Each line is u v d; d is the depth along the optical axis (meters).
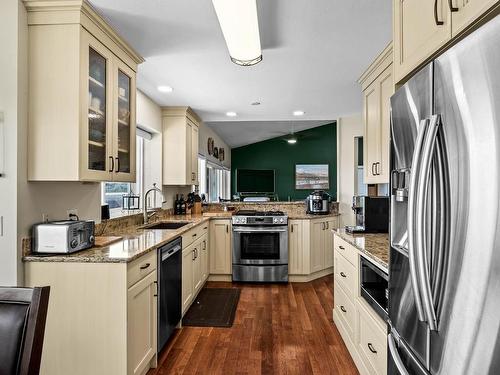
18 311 0.95
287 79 3.04
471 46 0.81
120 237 2.38
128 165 2.43
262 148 9.71
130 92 2.43
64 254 1.82
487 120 0.76
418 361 1.10
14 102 1.75
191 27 2.08
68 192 2.19
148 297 2.09
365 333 2.00
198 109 4.16
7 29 1.75
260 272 4.17
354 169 4.76
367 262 1.98
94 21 1.91
